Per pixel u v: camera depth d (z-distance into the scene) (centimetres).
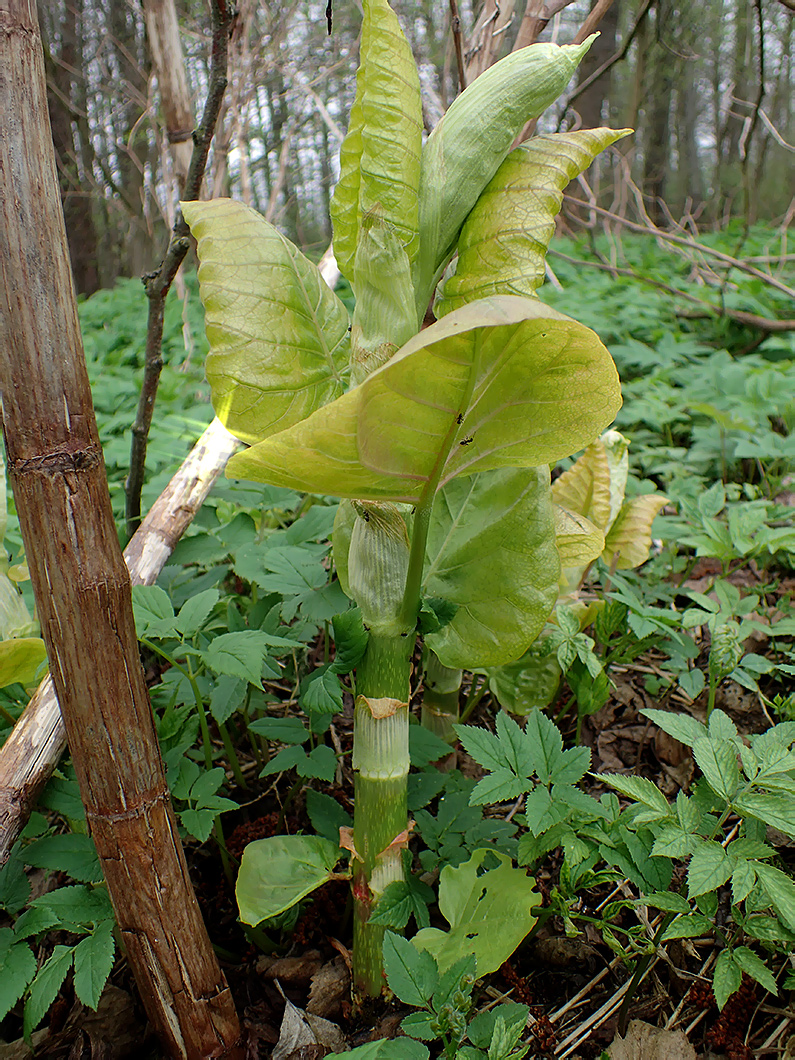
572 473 53
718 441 90
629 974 39
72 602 27
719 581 53
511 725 36
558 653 44
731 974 32
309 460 27
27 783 35
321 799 40
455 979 30
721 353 114
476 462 29
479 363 25
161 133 113
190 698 43
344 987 38
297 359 32
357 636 32
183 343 138
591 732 52
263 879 35
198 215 32
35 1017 30
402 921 34
